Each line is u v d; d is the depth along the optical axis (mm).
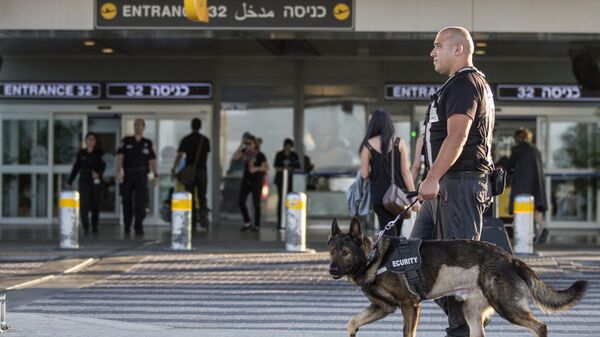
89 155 19500
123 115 22500
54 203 22766
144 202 19531
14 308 10375
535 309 10328
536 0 16156
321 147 22219
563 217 22391
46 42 20266
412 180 10445
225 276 13086
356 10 16094
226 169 22375
